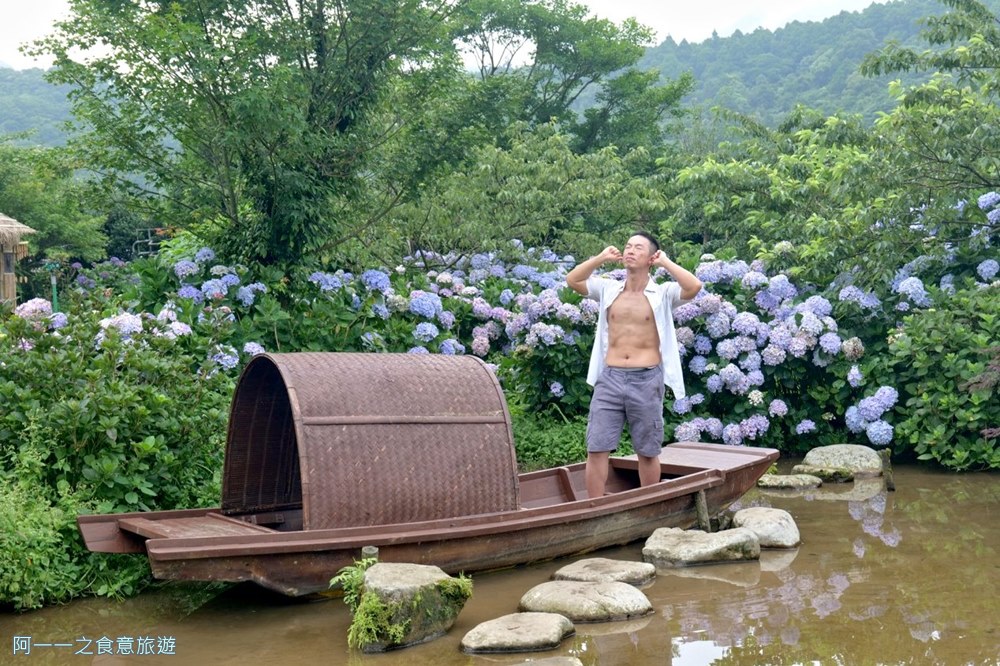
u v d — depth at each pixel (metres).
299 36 10.45
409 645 4.91
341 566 5.47
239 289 9.49
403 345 10.25
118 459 6.26
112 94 10.27
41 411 6.14
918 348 9.62
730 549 6.39
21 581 5.47
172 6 9.67
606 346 7.19
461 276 13.66
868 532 7.09
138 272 9.93
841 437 10.41
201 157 10.53
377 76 10.94
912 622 5.08
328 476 5.51
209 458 7.15
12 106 71.81
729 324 10.12
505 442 6.21
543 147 16.09
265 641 5.00
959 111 10.75
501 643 4.79
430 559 5.74
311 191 10.21
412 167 11.48
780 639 4.88
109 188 10.84
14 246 22.95
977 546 6.61
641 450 7.13
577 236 15.85
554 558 6.52
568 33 33.81
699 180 14.90
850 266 10.86
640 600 5.34
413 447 5.84
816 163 15.66
